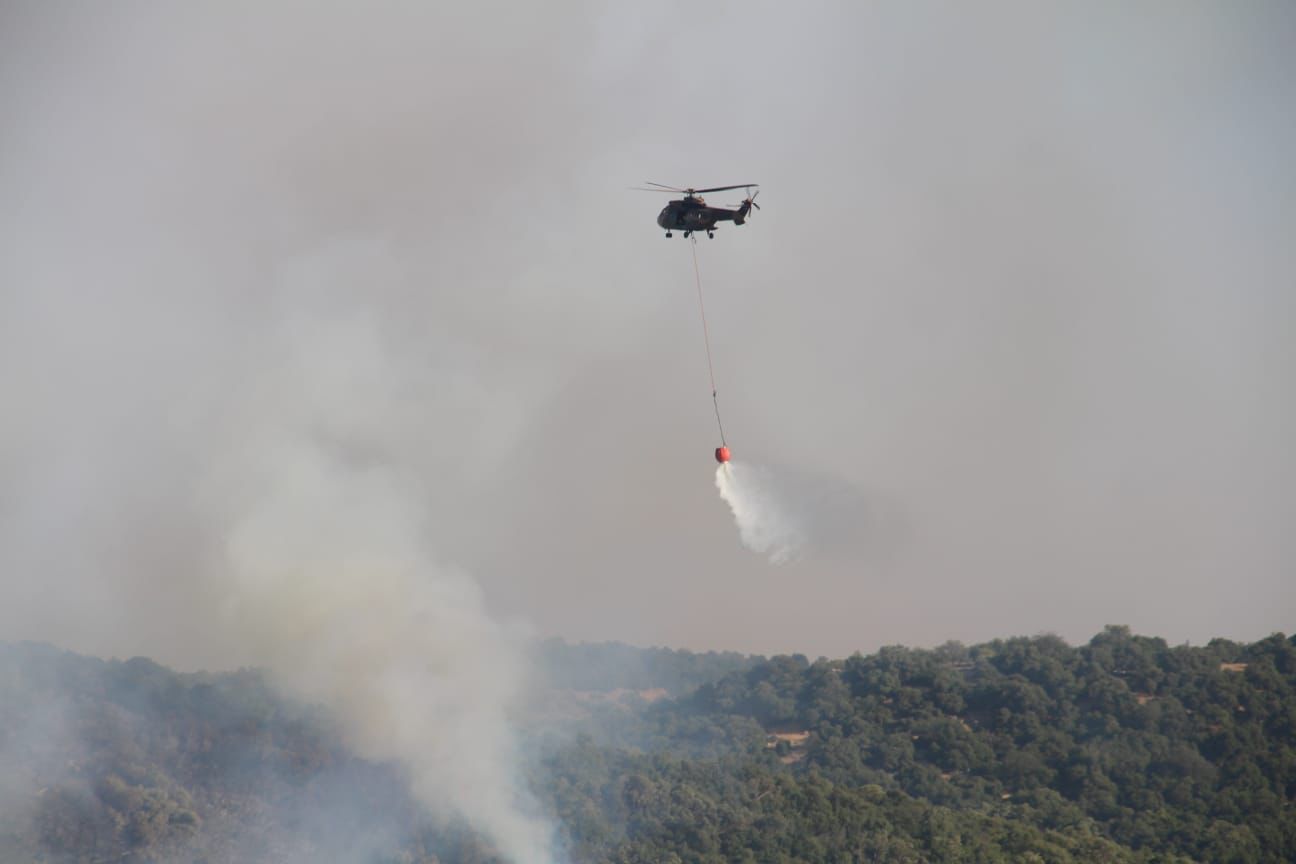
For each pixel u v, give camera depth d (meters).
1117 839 123.88
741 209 92.69
